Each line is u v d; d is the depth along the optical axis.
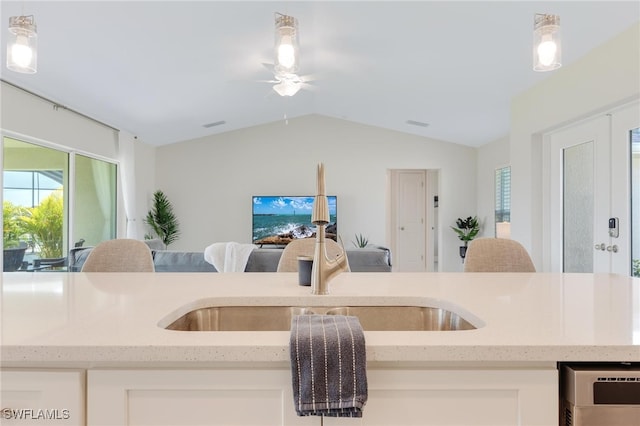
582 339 0.76
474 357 0.73
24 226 3.81
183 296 1.18
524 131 4.00
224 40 3.47
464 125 5.81
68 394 0.73
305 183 7.09
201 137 7.07
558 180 3.64
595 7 2.47
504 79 3.86
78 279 1.50
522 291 1.27
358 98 5.55
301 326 0.78
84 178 4.79
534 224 3.84
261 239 6.86
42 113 3.96
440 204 7.10
